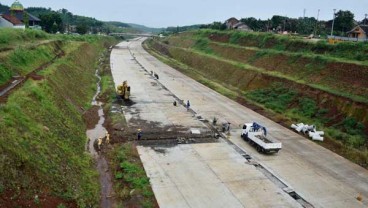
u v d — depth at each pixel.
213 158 32.19
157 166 29.84
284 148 35.53
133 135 36.66
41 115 29.83
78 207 21.14
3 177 18.45
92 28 186.50
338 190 27.28
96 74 75.00
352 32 81.00
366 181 29.06
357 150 34.69
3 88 33.09
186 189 26.19
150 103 51.19
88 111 44.59
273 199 25.39
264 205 24.52
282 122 44.34
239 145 35.84
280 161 32.28
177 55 113.94
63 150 27.03
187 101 53.16
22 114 26.48
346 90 45.72
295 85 52.66
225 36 105.44
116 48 142.75
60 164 24.39
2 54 42.38
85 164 28.03
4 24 82.25
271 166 31.06
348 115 40.41
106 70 78.88
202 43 112.06
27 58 47.62
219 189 26.42
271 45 78.38
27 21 96.00
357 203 25.45
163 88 62.84
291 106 48.97
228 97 57.78
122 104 49.69
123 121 41.28
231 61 80.00
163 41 160.50
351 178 29.47
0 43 50.94
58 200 20.31
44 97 34.12
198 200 24.75
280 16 117.50
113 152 32.06
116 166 29.23
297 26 105.44
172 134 37.75
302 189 27.16
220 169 29.91
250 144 36.22
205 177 28.28
